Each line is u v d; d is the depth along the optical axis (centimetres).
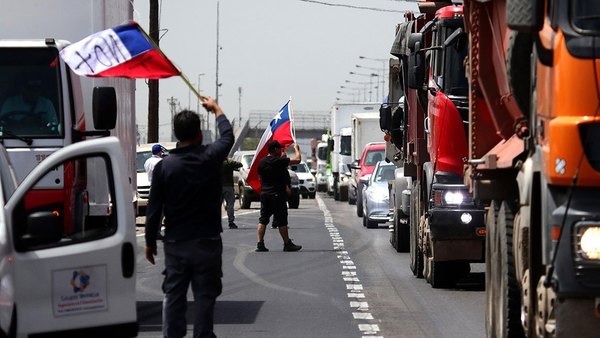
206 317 1445
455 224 2281
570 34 1166
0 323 1216
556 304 1187
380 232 4497
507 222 1478
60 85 1947
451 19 2334
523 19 1177
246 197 7012
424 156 2650
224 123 1468
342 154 8481
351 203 7612
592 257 1155
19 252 1282
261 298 2305
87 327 1305
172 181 1435
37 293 1282
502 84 1541
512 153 1423
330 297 2317
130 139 2725
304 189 9094
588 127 1152
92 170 2084
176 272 1444
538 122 1253
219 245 1453
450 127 2305
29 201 1905
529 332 1305
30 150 1922
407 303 2208
